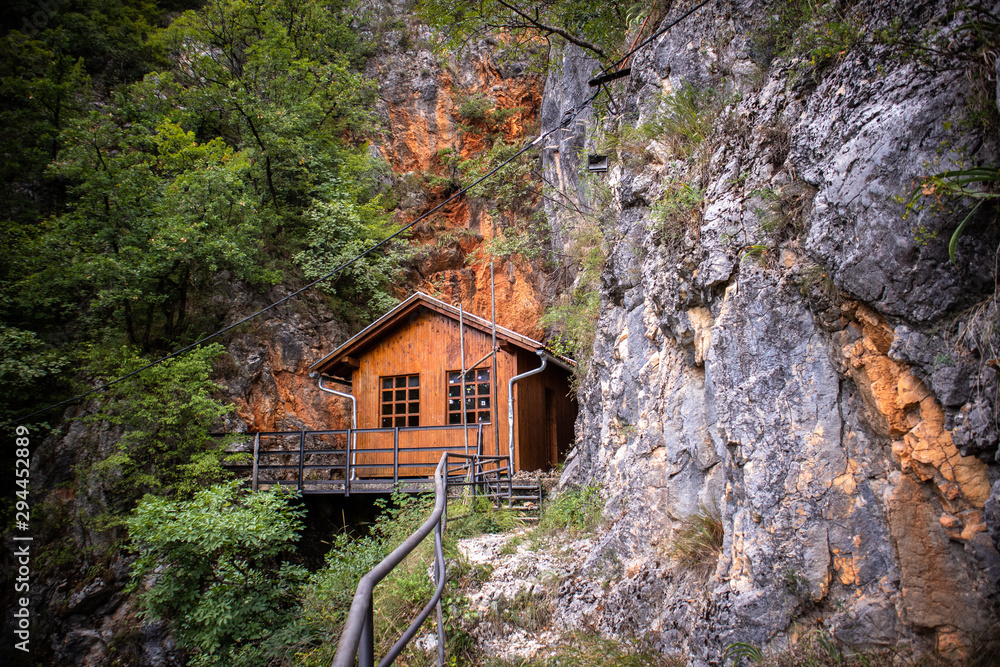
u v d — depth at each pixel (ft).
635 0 28.17
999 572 9.09
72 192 46.06
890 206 10.64
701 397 16.83
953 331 9.74
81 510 36.19
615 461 23.65
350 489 35.73
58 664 32.60
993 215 9.30
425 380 44.39
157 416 37.78
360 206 62.28
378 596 19.80
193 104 55.98
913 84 10.84
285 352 51.70
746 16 19.38
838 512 11.44
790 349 12.96
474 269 68.54
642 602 15.98
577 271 42.42
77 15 65.36
